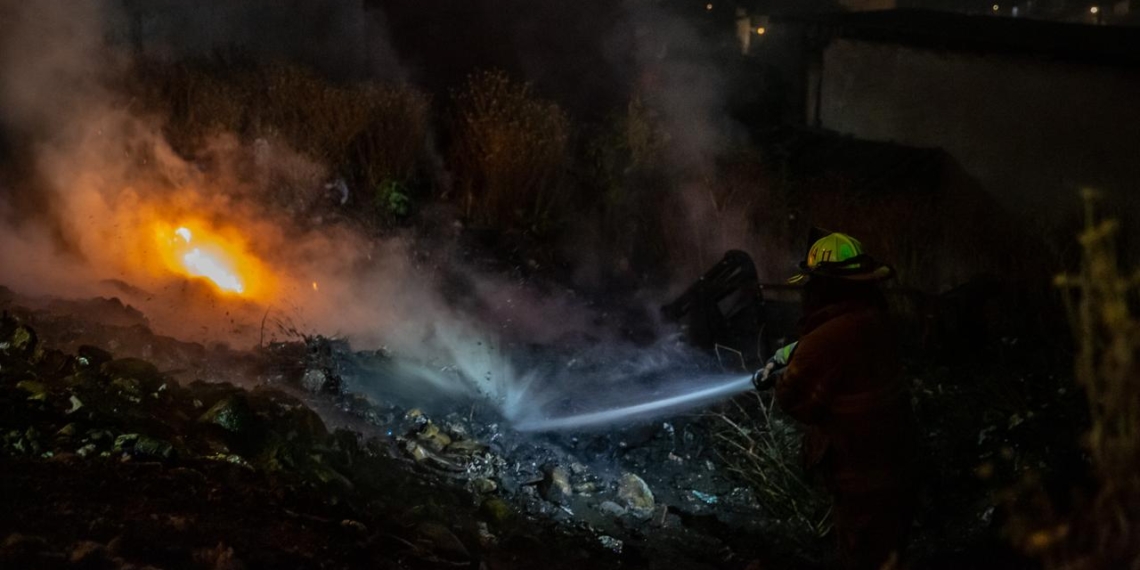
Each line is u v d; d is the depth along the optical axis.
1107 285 2.34
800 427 6.53
